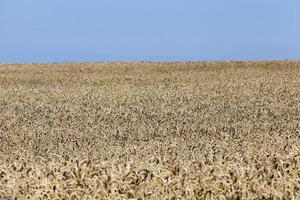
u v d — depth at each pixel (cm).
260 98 5928
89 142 3083
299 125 3812
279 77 8475
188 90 6912
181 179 1684
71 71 9831
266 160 1962
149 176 1689
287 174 1770
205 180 1669
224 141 2747
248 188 1656
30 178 1684
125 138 3397
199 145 2603
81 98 6066
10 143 3139
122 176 1681
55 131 3628
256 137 2927
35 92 6788
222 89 6950
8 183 1664
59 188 1605
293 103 5516
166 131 3616
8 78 8744
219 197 1593
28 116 4594
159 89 7106
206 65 10550
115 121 4259
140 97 6116
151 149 2420
